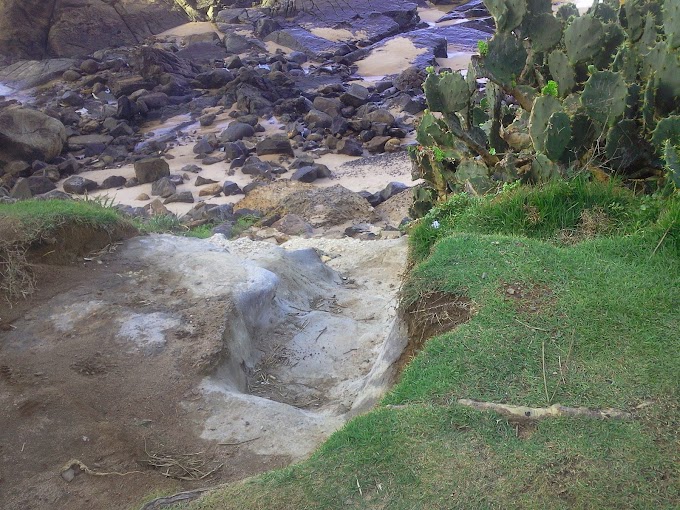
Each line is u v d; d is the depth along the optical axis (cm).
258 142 2259
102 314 636
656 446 358
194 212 1656
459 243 568
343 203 1511
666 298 475
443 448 365
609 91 650
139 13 3700
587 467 348
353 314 762
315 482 355
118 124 2530
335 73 3141
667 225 544
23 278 669
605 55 752
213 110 2734
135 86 2892
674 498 330
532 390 404
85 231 736
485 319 471
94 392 545
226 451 491
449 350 445
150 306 648
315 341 679
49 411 518
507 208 641
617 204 617
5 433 496
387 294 828
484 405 394
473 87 783
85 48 3456
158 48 3069
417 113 2573
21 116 2262
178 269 712
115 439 494
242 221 1492
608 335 445
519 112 835
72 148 2369
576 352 433
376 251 962
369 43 3606
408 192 1638
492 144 781
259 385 618
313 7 3919
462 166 762
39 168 2186
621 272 510
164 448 494
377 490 347
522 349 438
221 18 3894
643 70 701
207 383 555
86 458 477
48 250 705
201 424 517
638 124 680
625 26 879
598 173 669
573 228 614
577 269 518
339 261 945
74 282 684
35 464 471
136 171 2022
